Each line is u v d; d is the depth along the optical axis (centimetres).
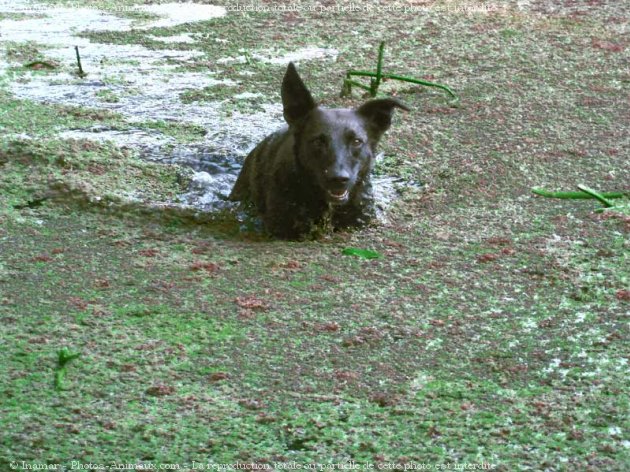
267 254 809
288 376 633
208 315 707
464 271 781
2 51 1379
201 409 597
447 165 998
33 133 1067
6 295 728
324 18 1566
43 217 870
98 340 670
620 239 834
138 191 928
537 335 686
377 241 837
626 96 1201
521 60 1338
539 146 1045
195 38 1460
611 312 718
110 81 1257
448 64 1324
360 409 600
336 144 809
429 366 646
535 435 575
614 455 557
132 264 786
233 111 1158
